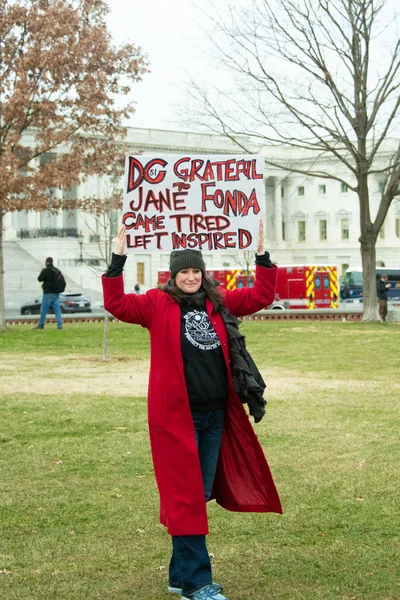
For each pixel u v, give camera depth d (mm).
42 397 12430
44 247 75438
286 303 55375
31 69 26516
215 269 57969
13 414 11039
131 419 10680
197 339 5188
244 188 6859
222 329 5258
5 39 26812
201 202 6895
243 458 5328
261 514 6785
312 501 7086
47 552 5957
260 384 5281
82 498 7285
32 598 5152
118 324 30234
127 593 5246
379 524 6465
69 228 79688
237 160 6840
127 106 27766
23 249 77625
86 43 26047
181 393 5102
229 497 5336
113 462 8531
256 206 6848
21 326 28969
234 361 5195
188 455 5027
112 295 5234
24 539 6234
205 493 5246
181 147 84688
